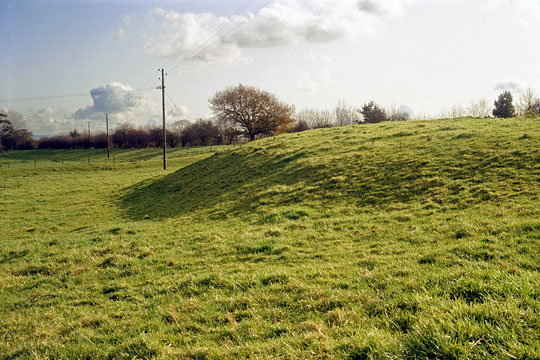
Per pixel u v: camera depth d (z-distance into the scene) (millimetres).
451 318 4875
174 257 13469
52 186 43812
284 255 12094
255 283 9430
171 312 8219
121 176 50531
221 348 5859
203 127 113125
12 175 54688
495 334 4277
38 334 8148
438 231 12125
